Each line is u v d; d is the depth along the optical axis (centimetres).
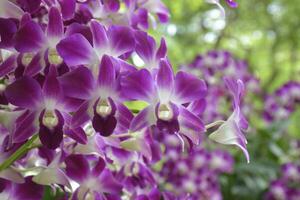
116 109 41
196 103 45
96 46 42
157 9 55
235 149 138
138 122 41
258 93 141
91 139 45
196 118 42
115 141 47
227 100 120
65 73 40
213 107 116
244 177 132
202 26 221
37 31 41
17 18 42
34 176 44
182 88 42
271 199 128
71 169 45
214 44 230
